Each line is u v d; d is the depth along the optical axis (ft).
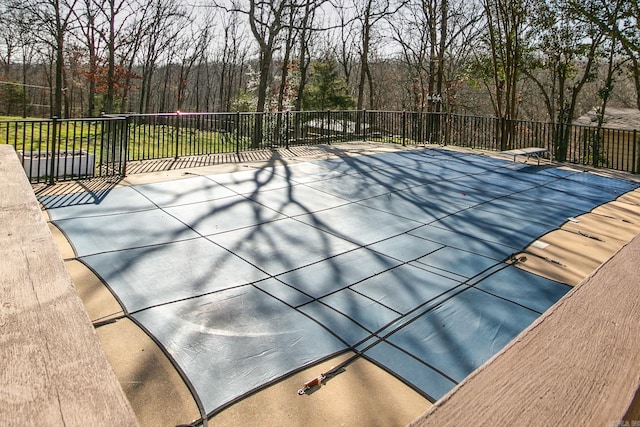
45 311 3.41
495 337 11.21
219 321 11.36
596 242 18.49
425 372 9.73
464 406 2.56
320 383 9.18
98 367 2.82
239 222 18.85
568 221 21.26
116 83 93.20
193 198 21.65
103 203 20.02
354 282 14.02
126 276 13.42
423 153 37.83
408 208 22.27
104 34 92.38
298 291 13.24
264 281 13.78
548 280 14.67
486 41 60.18
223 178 25.54
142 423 7.87
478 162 35.09
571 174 32.32
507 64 50.78
